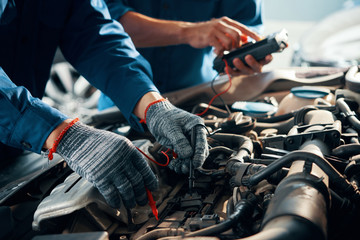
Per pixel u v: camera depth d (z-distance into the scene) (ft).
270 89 3.92
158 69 5.19
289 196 1.63
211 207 2.32
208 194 2.51
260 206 2.05
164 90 5.30
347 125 2.85
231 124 2.97
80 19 3.54
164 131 2.53
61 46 3.77
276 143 2.63
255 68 3.97
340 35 13.25
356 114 3.08
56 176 2.80
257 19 5.43
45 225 2.22
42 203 2.26
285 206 1.56
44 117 2.43
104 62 3.25
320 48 12.99
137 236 2.18
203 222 1.96
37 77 4.00
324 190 1.72
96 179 2.21
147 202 2.43
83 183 2.36
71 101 13.48
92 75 3.33
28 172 3.34
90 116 4.21
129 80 3.02
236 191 2.10
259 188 2.27
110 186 2.22
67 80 13.62
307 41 13.29
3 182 3.17
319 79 3.83
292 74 3.95
